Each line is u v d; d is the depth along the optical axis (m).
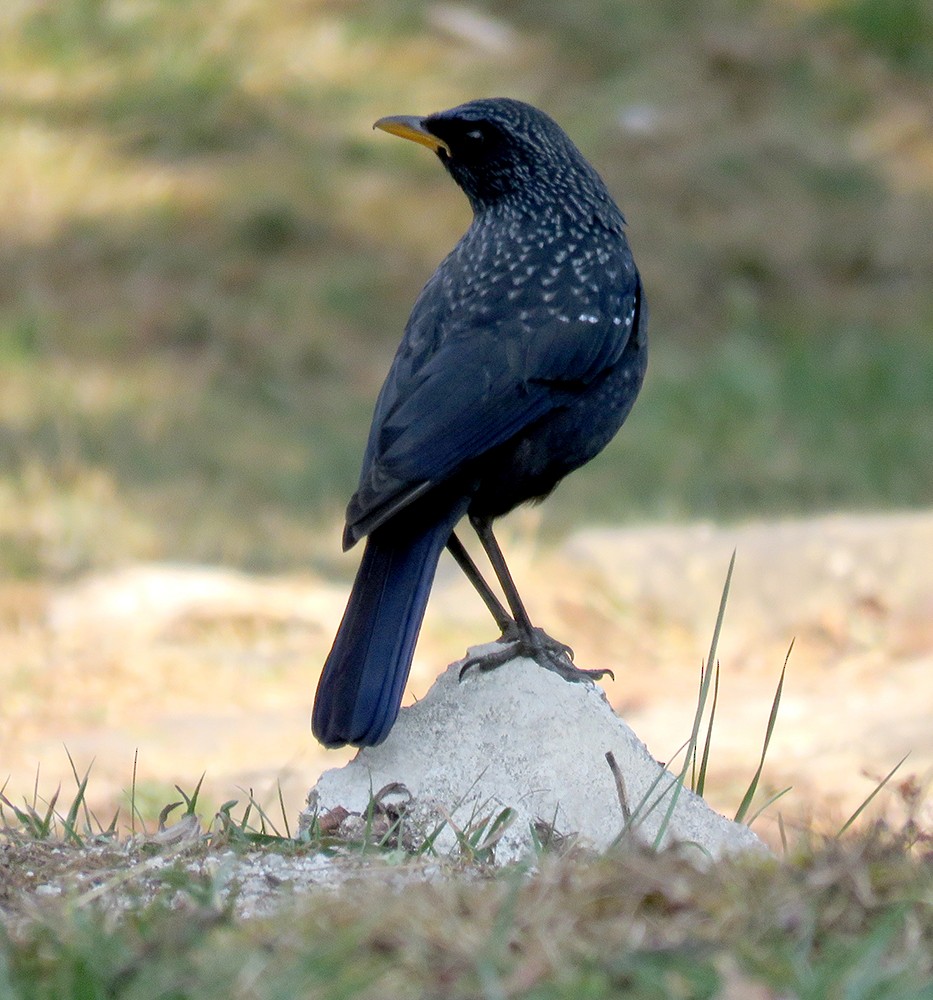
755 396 18.78
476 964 4.55
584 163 7.59
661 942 4.65
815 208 22.42
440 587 13.98
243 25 24.69
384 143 22.83
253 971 4.57
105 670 12.28
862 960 4.52
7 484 16.00
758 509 16.03
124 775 10.05
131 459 16.81
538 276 7.21
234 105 23.22
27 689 11.87
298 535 15.39
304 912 4.99
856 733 10.27
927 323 20.55
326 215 21.44
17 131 22.58
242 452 17.16
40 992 4.62
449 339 7.10
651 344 20.14
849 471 17.03
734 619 13.23
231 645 12.86
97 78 23.67
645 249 21.41
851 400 18.81
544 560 14.36
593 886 4.98
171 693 11.88
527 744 6.56
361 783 6.50
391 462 6.61
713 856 5.93
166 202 21.48
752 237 21.75
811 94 24.50
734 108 24.08
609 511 15.91
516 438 7.02
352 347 19.50
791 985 4.45
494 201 7.57
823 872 4.97
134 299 19.92
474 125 7.52
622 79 24.22
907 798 7.05
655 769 6.60
